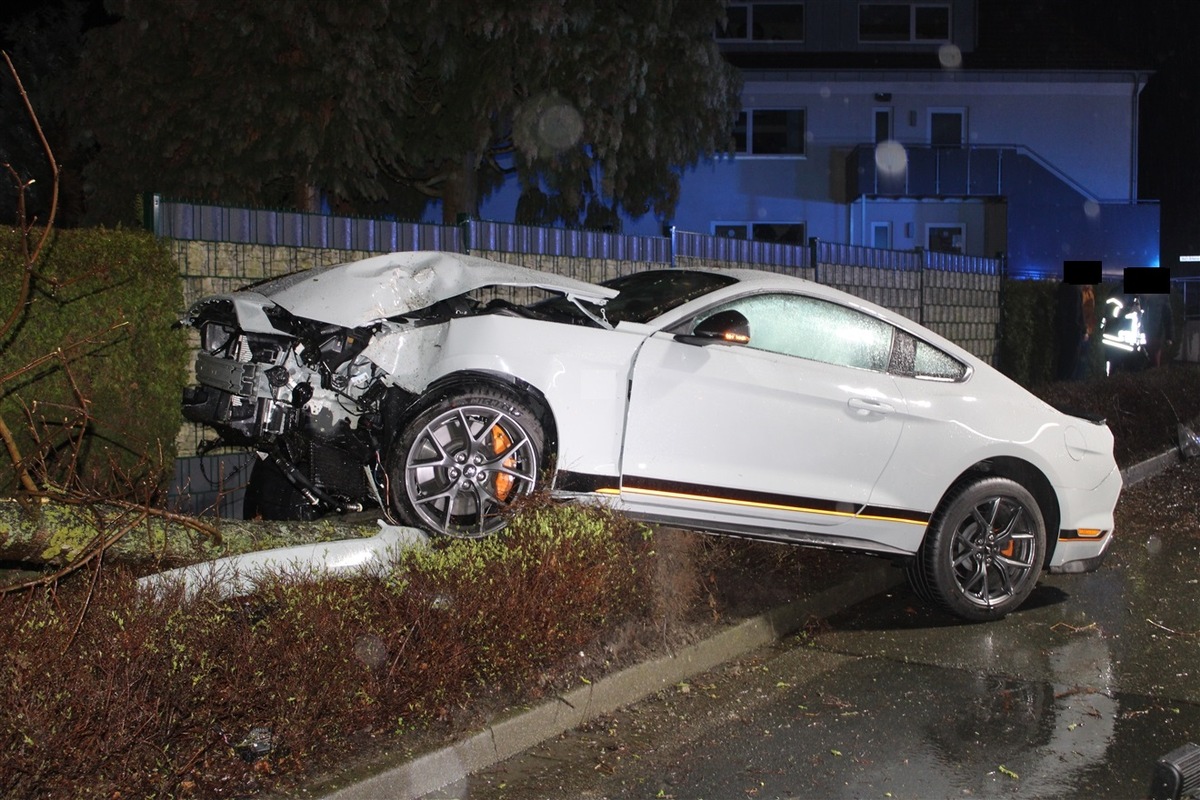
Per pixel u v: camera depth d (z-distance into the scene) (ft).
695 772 15.87
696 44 47.65
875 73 93.81
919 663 20.79
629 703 18.33
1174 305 86.07
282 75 40.57
